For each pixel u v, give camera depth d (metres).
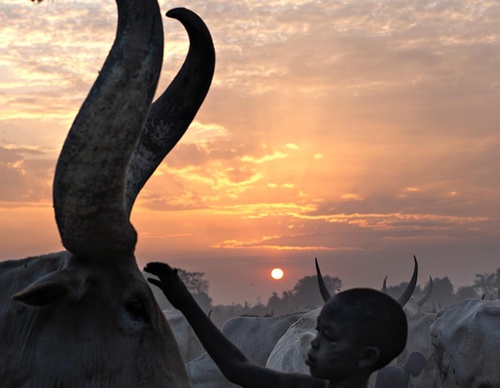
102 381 3.30
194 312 3.31
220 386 13.80
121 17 3.06
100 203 3.11
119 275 3.35
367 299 2.75
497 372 11.70
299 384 3.10
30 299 3.23
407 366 16.39
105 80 3.00
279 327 14.67
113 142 3.01
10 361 3.33
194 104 3.61
